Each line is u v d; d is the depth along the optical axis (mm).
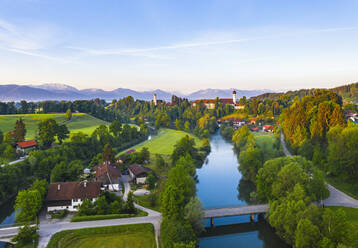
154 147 145125
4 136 122188
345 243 38656
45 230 52688
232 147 155375
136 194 74562
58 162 98500
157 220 57406
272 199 61688
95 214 59844
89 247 47188
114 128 158250
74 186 66438
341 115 94688
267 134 173125
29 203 57219
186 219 52594
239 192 81875
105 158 101062
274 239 56875
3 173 76500
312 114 108875
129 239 49906
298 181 56344
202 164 115250
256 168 86688
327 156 83625
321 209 46688
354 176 71875
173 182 61906
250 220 65000
